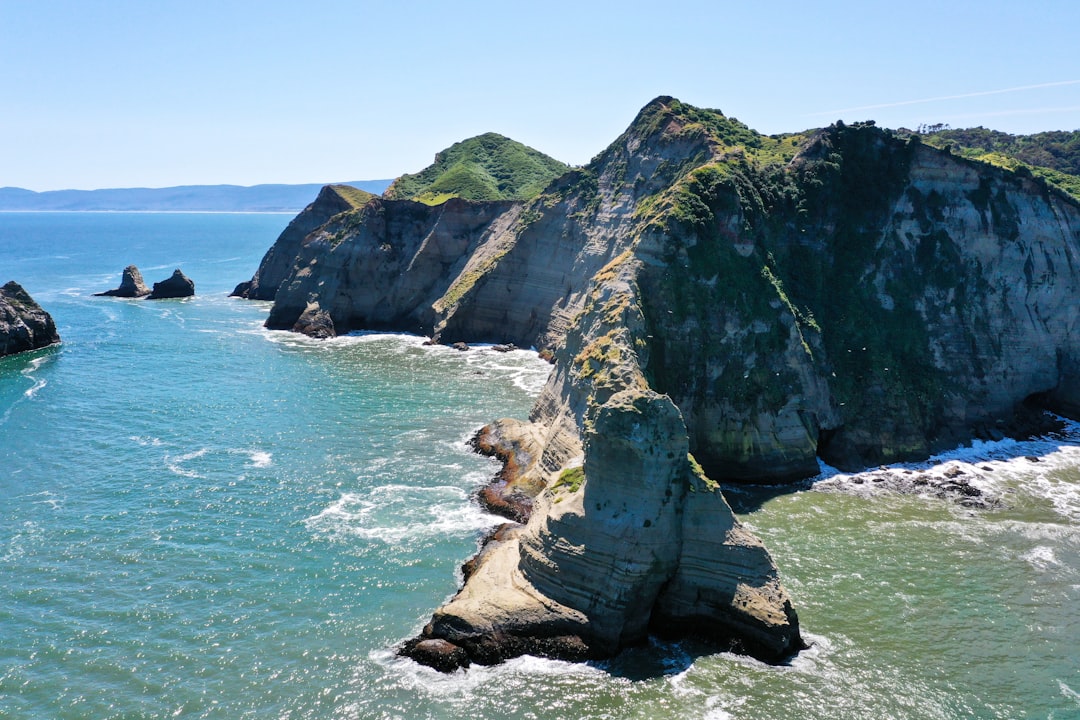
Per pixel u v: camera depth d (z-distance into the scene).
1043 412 87.25
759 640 44.44
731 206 80.06
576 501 48.59
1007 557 55.12
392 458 72.19
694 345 73.31
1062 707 40.19
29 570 52.00
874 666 43.31
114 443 75.69
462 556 54.34
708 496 47.09
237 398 91.25
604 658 44.25
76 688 40.81
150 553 54.38
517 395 93.56
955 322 84.69
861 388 77.56
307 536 56.91
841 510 63.06
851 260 85.38
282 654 43.75
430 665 42.94
